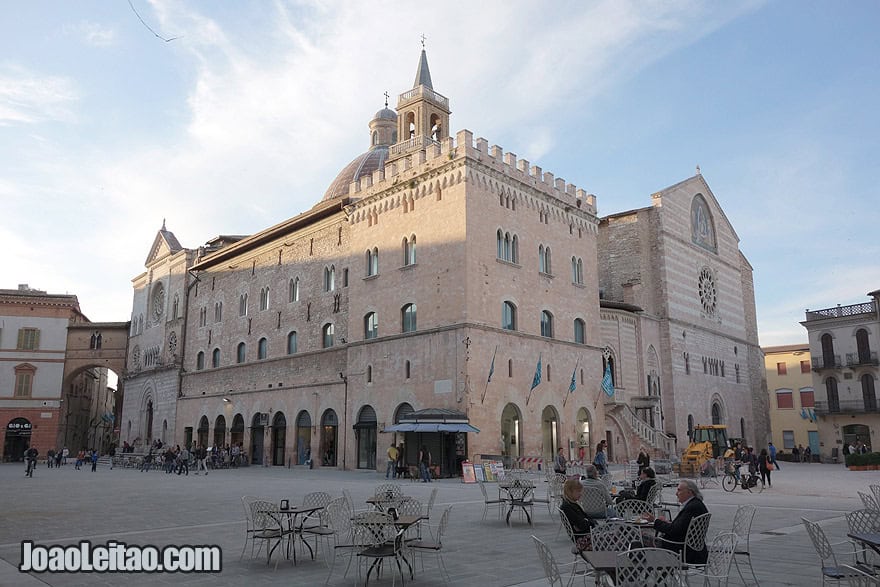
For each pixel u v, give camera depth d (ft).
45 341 292.81
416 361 150.61
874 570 34.86
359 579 43.78
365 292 169.27
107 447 393.70
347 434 167.94
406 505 53.72
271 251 215.31
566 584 41.73
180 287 261.44
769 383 309.83
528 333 155.84
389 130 278.05
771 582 41.39
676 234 224.12
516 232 159.12
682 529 39.06
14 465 252.42
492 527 65.46
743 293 273.13
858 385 237.04
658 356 210.38
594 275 183.11
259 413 206.08
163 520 71.36
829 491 106.52
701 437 164.66
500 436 143.02
